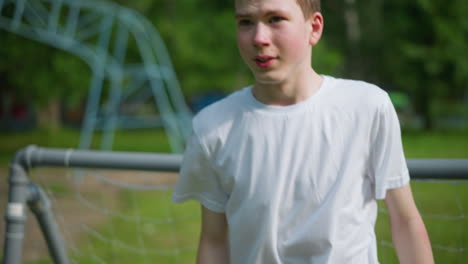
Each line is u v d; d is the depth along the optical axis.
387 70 17.58
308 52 1.21
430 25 17.11
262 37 1.12
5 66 13.09
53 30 8.89
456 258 2.88
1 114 19.73
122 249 3.80
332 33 16.67
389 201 1.20
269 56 1.13
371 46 16.94
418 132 17.59
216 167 1.26
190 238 4.18
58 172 7.20
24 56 12.96
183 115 11.68
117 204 5.62
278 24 1.13
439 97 18.02
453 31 16.89
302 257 1.17
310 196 1.15
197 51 16.30
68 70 13.44
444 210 4.20
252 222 1.20
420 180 1.36
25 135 16.66
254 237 1.21
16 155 1.76
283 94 1.21
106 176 7.63
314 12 1.19
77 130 20.52
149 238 4.18
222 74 16.73
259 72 1.15
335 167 1.15
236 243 1.24
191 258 3.61
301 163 1.17
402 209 1.19
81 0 9.66
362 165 1.17
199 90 17.89
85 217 4.89
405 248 1.19
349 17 16.33
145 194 6.28
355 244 1.15
